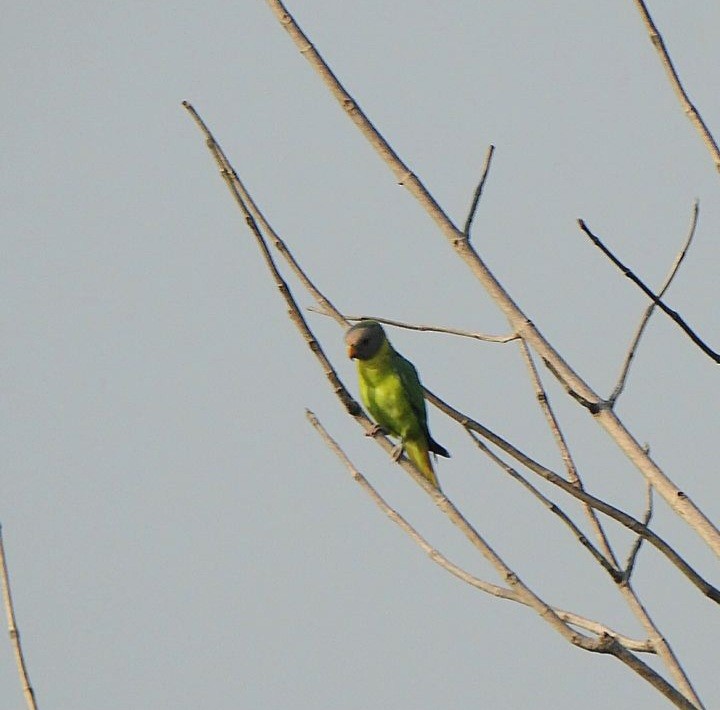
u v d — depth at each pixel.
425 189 10.27
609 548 10.07
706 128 9.79
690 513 9.13
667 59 9.98
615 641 8.71
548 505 9.48
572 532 9.52
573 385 9.79
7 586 9.74
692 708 8.47
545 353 9.86
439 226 10.23
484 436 9.59
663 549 8.91
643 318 9.99
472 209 10.22
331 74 10.41
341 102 10.41
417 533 10.01
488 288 10.07
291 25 10.51
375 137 10.35
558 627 8.90
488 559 9.36
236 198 10.42
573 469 10.45
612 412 9.68
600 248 9.99
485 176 10.23
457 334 10.59
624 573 9.54
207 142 10.31
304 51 10.47
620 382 9.88
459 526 9.61
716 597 8.73
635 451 9.48
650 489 10.23
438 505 9.84
